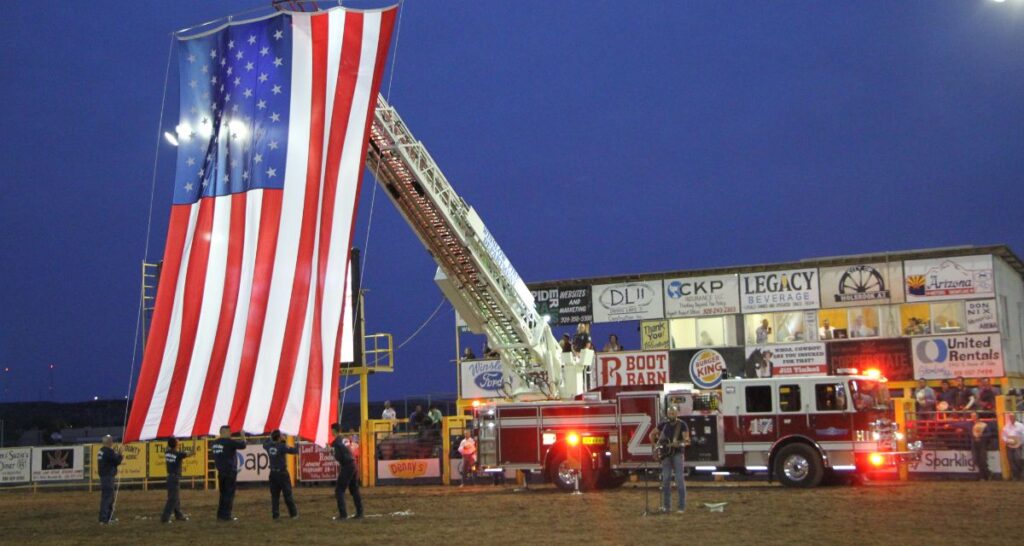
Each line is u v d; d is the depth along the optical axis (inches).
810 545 571.5
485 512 828.6
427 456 1273.4
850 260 1416.1
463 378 1553.9
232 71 775.1
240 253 754.8
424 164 975.6
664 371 1460.4
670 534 636.7
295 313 745.0
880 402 965.2
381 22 773.3
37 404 3432.6
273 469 831.1
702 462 978.1
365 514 842.2
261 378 743.7
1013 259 1448.1
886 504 789.2
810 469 955.3
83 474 1444.4
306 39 767.7
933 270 1380.4
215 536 723.4
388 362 1460.4
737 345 1448.1
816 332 1423.5
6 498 1325.0
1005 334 1382.9
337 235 755.4
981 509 743.1
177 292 761.0
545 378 1087.0
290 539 682.8
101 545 695.7
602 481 1043.3
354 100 767.1
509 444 1040.2
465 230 1001.5
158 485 1414.9
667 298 1493.6
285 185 753.6
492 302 1068.5
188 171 776.9
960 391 1155.9
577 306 1533.0
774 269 1451.8
